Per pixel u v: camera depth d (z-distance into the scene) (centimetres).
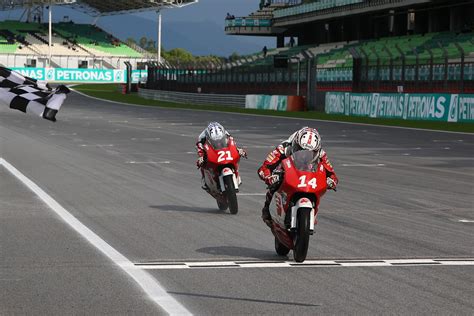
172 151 5609
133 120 10325
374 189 3562
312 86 13088
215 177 2778
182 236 2302
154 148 5862
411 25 16438
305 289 1639
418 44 14088
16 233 2306
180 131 8012
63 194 3262
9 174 4009
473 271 1855
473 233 2423
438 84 9812
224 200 2814
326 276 1777
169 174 4122
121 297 1545
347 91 12125
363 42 17012
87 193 3303
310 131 1961
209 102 16025
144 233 2344
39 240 2194
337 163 4825
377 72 11112
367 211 2883
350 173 4256
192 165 4625
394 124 9144
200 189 3512
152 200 3122
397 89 10425
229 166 2764
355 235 2361
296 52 19050
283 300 1539
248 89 15275
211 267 1862
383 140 6819
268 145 6194
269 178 1952
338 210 2903
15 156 5059
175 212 2803
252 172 4278
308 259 1981
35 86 1906
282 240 1988
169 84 19275
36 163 4612
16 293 1569
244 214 2773
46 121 9838
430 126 8675
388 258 2003
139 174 4103
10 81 1900
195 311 1445
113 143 6338
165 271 1805
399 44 14775
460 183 3825
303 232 1881
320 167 1952
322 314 1436
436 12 15275
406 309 1478
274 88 14288
